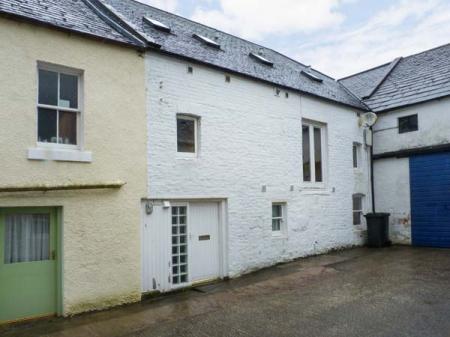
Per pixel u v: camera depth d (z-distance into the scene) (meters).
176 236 8.39
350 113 13.48
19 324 6.19
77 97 6.98
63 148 6.73
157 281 7.85
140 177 7.60
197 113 8.73
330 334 5.45
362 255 11.48
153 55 8.04
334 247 12.29
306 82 12.70
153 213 7.88
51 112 6.68
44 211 6.58
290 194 10.91
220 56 10.10
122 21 8.44
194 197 8.53
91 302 6.79
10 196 6.05
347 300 6.98
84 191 6.83
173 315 6.53
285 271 9.62
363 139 13.92
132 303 7.29
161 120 8.05
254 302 7.13
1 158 5.97
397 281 8.15
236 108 9.62
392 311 6.27
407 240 13.16
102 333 5.76
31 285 6.41
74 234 6.68
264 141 10.27
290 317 6.22
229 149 9.37
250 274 9.51
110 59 7.32
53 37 6.62
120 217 7.25
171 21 11.27
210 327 5.89
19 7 6.55
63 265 6.54
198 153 8.78
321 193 12.00
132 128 7.54
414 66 15.73
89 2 9.22
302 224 11.25
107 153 7.14
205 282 8.82
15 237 6.35
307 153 11.98
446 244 12.16
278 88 10.80
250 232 9.72
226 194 9.21
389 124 13.79
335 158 12.70
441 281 8.01
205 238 8.93
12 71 6.16
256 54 12.59
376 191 14.04
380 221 13.02
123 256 7.24
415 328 5.52
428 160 12.68
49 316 6.52
